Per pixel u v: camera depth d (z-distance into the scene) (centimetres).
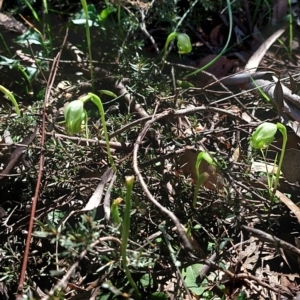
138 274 133
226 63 212
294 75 189
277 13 234
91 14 216
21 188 150
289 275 136
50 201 144
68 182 143
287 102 173
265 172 158
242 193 148
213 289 132
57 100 181
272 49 225
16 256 126
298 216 143
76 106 115
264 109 185
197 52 228
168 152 152
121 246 114
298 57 221
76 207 142
